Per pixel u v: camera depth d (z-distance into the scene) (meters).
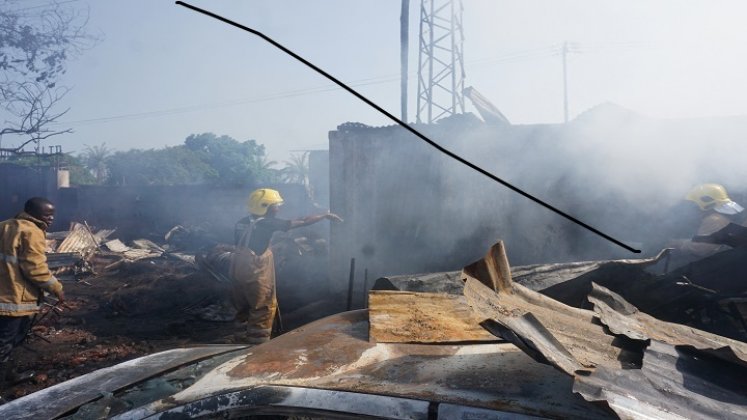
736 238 3.80
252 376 1.65
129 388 1.93
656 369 1.45
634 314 2.18
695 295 3.61
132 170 48.22
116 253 13.64
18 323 4.24
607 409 1.19
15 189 22.33
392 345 1.80
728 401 1.36
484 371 1.56
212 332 6.38
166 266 12.43
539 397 1.40
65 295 8.90
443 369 1.60
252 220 4.46
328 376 1.61
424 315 2.07
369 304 2.20
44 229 4.41
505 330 1.38
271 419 1.77
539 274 3.70
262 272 4.34
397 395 1.45
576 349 1.52
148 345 5.75
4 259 4.13
